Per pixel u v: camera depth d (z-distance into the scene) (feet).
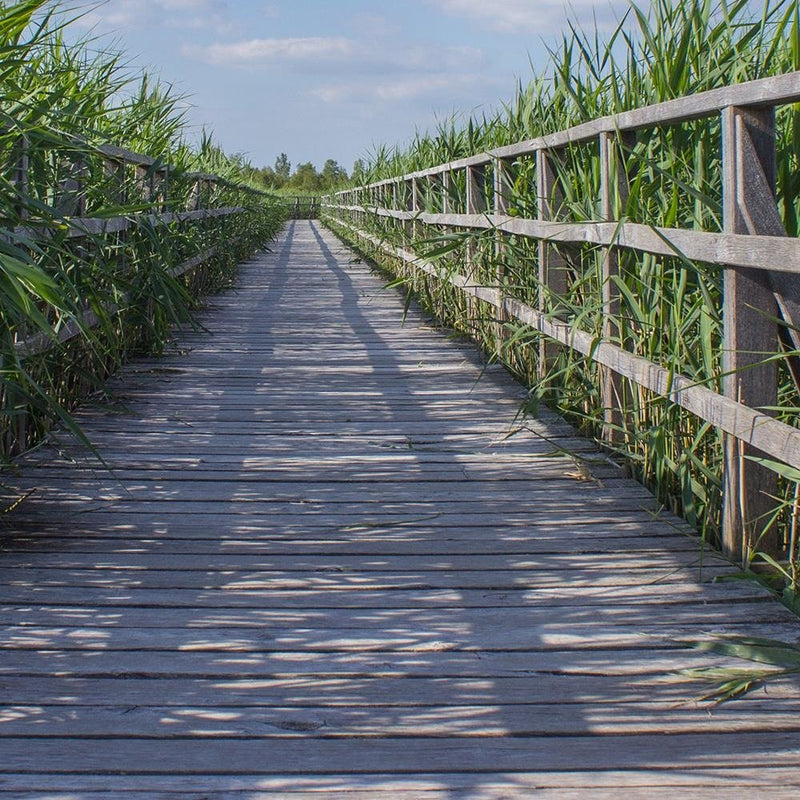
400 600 8.71
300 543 10.15
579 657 7.56
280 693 7.00
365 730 6.48
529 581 9.12
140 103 19.43
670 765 6.05
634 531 10.46
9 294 8.32
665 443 10.84
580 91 14.64
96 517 10.87
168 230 20.44
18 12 8.87
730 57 10.63
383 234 38.68
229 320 27.89
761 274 8.84
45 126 11.30
